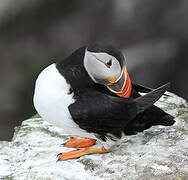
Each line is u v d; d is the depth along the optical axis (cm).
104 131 915
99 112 875
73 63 898
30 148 1020
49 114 905
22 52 2208
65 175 889
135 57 2164
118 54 871
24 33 2209
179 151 937
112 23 2219
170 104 1180
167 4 2172
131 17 2197
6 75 2178
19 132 1107
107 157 947
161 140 984
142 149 958
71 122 896
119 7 2202
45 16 2211
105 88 922
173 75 2198
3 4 2147
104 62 867
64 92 881
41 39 2223
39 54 2217
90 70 888
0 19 2155
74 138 1049
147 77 2172
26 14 2181
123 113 887
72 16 2236
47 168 918
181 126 1052
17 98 2147
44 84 894
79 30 2233
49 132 1097
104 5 2219
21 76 2172
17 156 990
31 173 905
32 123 1153
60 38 2231
